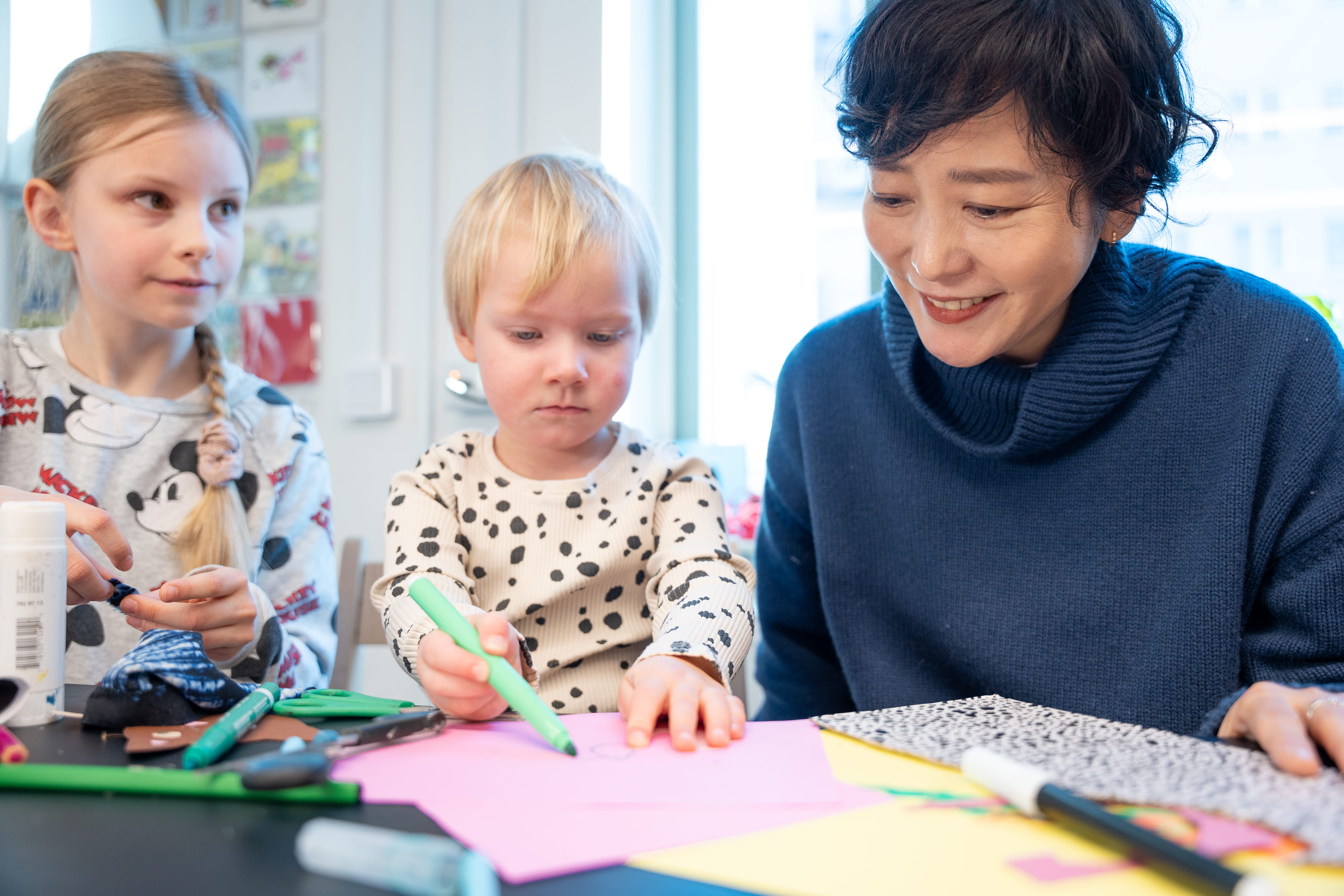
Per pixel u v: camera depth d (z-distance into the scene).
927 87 0.63
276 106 1.71
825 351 0.92
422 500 0.82
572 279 0.78
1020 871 0.33
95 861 0.34
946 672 0.83
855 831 0.37
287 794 0.40
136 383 1.01
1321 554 0.69
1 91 1.50
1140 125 0.64
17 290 1.16
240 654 0.75
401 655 0.68
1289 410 0.72
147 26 1.72
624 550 0.83
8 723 0.53
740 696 0.93
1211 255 1.48
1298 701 0.50
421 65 1.63
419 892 0.30
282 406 1.09
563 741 0.49
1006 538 0.80
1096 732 0.51
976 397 0.79
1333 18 1.44
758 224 1.76
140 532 0.98
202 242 0.90
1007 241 0.64
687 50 1.77
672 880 0.32
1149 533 0.76
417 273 1.65
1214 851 0.34
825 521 0.87
